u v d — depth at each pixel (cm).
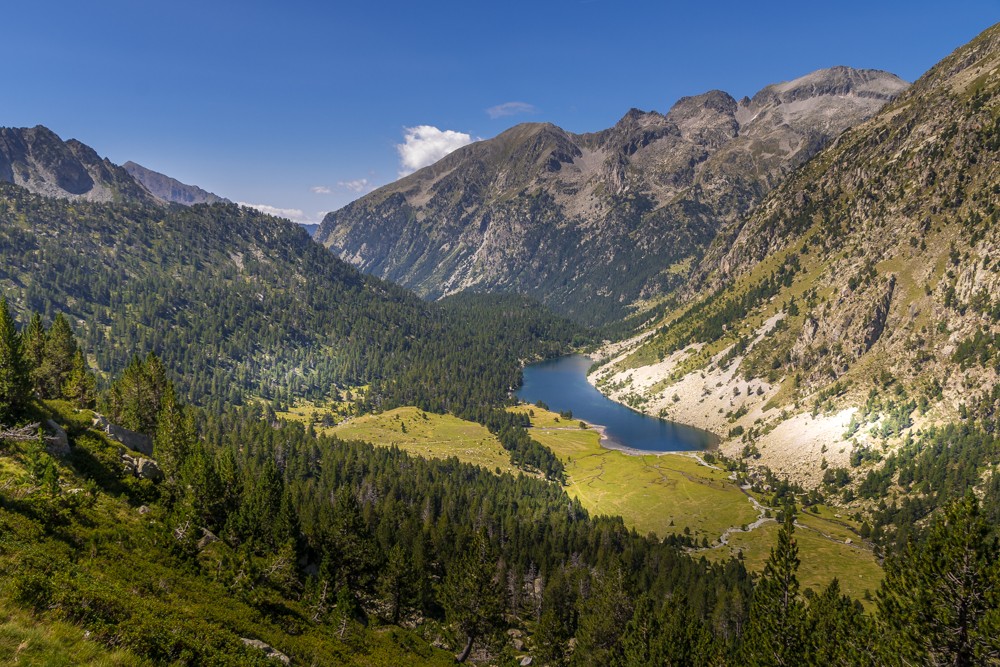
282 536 6888
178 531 4975
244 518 6588
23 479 4375
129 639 2567
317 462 18612
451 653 7388
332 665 4222
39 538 3528
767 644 4697
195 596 4028
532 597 11344
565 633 7938
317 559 7681
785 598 4822
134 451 7156
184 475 6469
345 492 8400
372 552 7888
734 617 9869
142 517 5172
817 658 4184
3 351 5641
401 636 6781
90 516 4434
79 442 6262
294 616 5081
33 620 2358
